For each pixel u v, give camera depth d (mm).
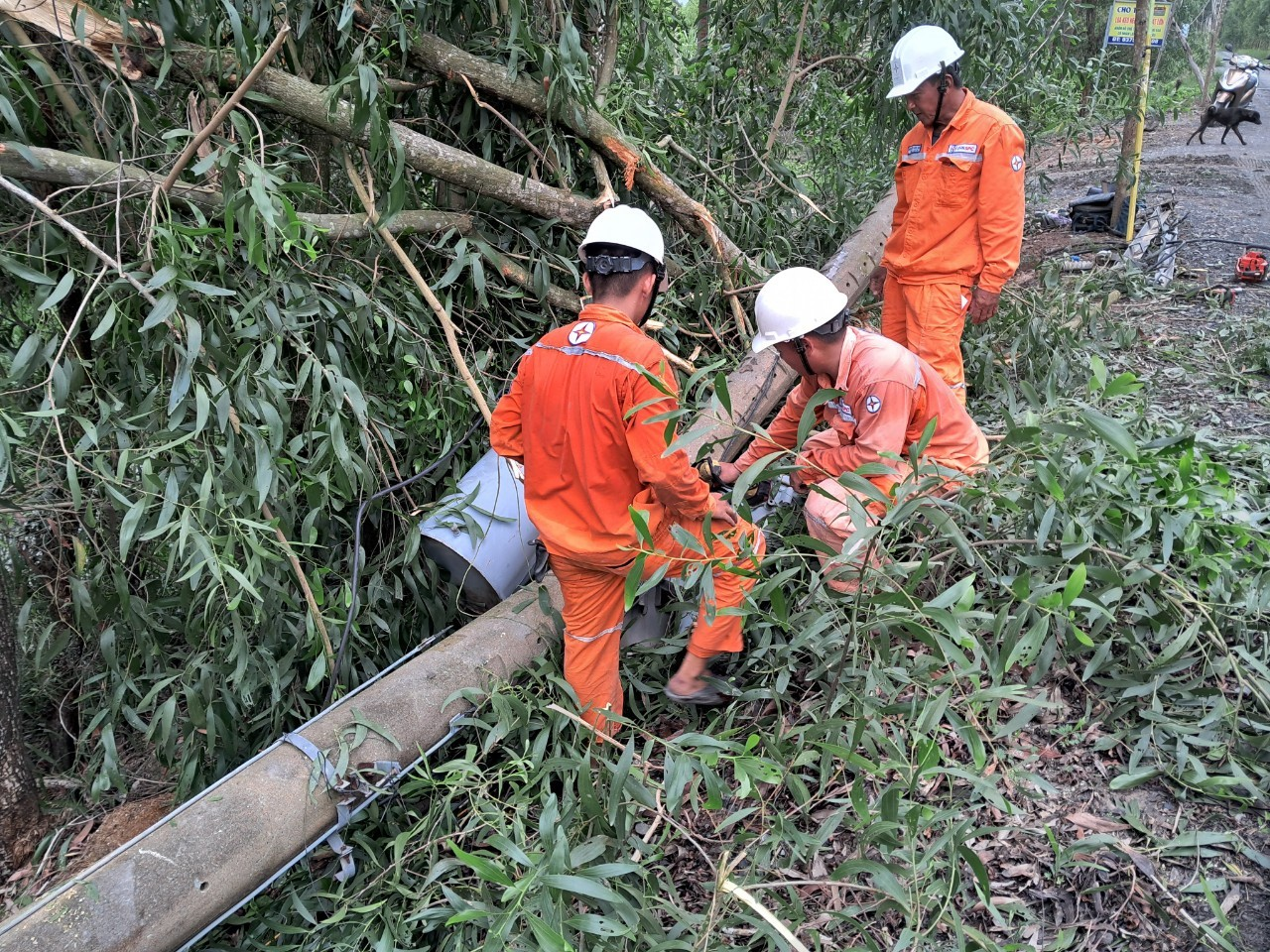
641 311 2318
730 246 4012
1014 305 4887
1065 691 2479
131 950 1725
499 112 3424
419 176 3562
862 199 6062
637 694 2889
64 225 2135
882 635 2090
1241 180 9117
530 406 2287
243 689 2457
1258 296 5535
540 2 3574
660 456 2129
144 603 2475
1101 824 2094
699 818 2363
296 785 2047
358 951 2076
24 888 2385
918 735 1852
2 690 2414
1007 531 2682
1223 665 2234
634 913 1798
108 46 2504
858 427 2717
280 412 2469
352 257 2998
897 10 4781
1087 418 1934
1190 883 1922
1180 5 16234
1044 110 6160
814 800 2260
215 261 2516
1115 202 7039
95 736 2893
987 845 2080
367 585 2863
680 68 5148
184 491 2410
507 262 3359
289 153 2971
